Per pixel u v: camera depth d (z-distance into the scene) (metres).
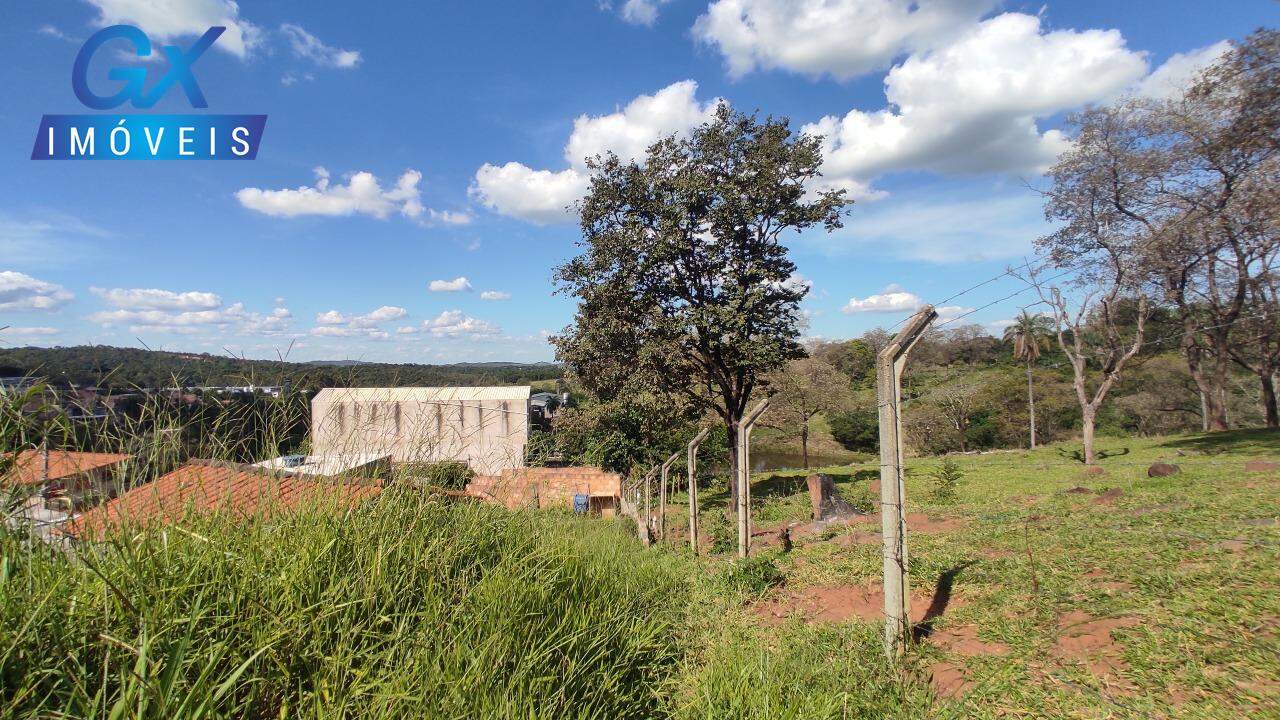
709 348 17.05
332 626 2.83
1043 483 13.06
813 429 54.56
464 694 2.63
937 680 3.69
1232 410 38.00
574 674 3.32
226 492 3.30
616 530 9.30
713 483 29.12
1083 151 19.67
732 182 15.65
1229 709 2.83
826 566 6.81
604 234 16.66
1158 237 18.20
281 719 2.26
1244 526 5.75
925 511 10.27
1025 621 4.16
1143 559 4.98
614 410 20.80
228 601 2.60
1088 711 3.01
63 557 2.50
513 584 3.67
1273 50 15.37
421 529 3.96
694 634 4.80
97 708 2.04
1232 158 16.97
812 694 3.38
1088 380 43.00
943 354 66.12
